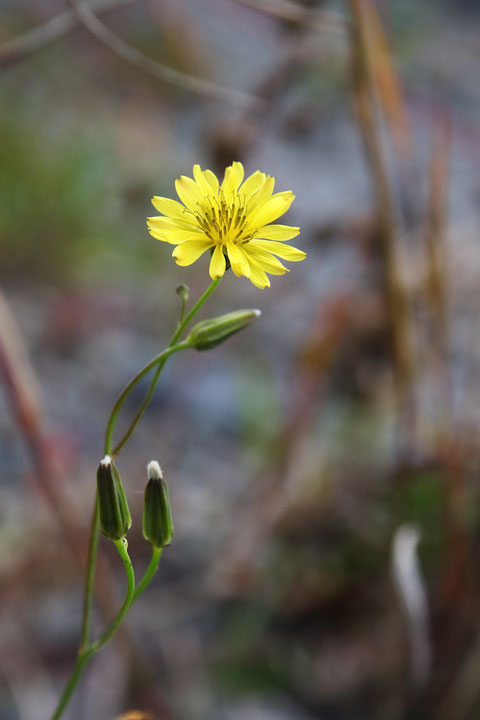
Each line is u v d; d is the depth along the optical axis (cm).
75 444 54
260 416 59
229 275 74
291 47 48
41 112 96
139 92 102
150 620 47
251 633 47
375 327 48
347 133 104
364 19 44
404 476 47
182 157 91
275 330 69
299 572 48
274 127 55
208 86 44
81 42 102
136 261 76
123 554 36
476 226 58
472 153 83
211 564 49
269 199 36
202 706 45
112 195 80
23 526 48
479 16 143
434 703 44
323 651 46
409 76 107
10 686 45
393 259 45
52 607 47
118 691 44
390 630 46
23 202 76
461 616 45
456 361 57
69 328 68
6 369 41
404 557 43
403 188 50
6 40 96
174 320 71
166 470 56
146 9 101
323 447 53
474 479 46
